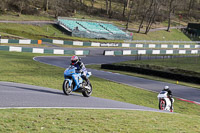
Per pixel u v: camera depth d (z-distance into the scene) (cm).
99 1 17450
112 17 14888
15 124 823
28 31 9362
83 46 8762
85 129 835
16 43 7288
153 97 2691
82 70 1673
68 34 10181
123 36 11281
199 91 3181
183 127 972
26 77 3005
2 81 2352
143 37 12400
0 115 904
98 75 3919
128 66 4712
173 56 7381
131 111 1238
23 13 11550
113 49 8869
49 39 8312
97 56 7312
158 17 16450
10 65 3981
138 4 15250
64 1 14288
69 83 1647
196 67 5016
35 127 813
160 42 11525
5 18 10281
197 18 19500
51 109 1095
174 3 16950
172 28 15225
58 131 795
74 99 1521
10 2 11581
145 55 7912
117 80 3572
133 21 15012
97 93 2503
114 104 1548
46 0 12638
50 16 12125
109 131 837
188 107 2388
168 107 1789
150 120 1041
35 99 1334
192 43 12562
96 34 10550
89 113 1068
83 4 15312
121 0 18312
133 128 891
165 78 4156
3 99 1234
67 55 6869
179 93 2991
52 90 1981
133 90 2936
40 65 4412
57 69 4125
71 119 944
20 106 1120
